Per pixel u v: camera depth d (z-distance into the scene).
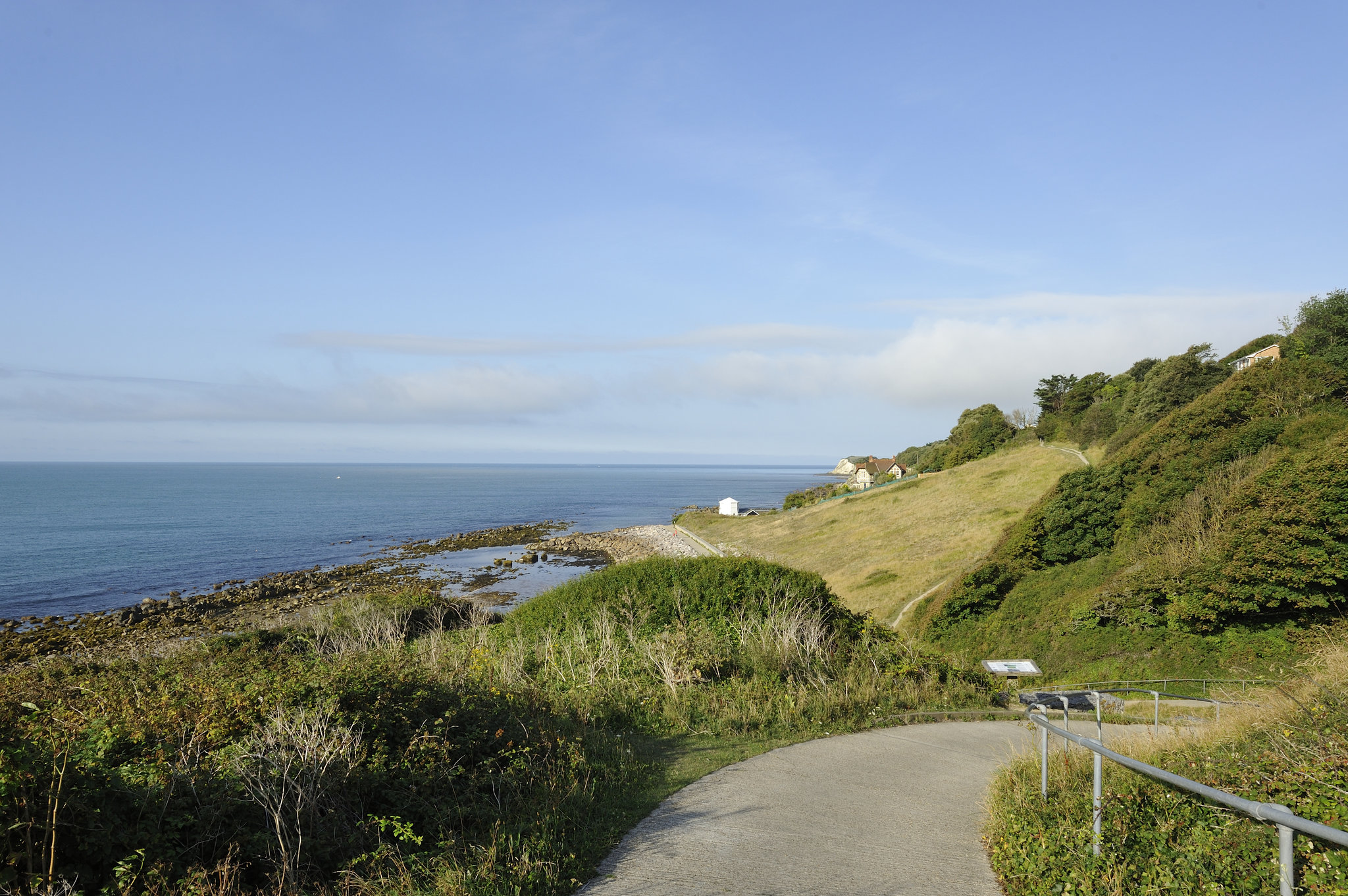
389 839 5.30
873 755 9.05
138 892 4.11
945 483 66.12
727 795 6.96
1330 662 7.71
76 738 5.41
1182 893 3.91
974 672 15.88
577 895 4.65
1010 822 5.50
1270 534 21.09
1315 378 33.31
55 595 44.31
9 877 3.74
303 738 5.77
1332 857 3.66
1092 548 32.19
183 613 37.22
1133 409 61.78
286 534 80.06
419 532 85.62
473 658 10.73
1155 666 22.08
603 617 15.29
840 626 15.98
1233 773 5.28
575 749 7.44
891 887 4.79
